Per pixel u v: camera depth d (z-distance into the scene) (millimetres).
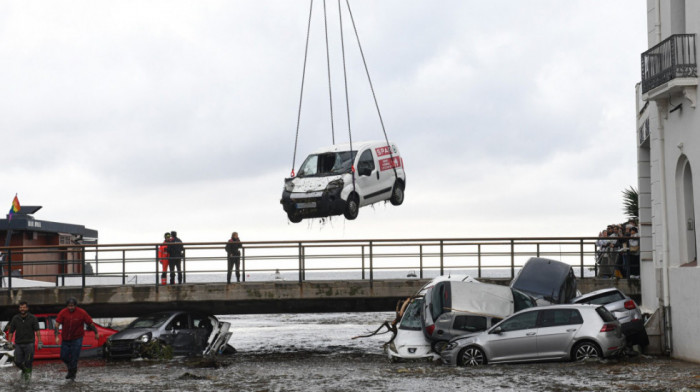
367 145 29672
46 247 27594
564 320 20234
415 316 24328
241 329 45688
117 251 27719
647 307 26422
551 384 16594
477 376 18203
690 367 19453
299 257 27875
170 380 19250
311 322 53156
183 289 27703
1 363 23812
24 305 18938
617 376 17672
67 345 18875
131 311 30656
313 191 27484
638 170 27672
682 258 22703
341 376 19641
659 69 22203
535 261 24938
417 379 18203
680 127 22172
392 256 27984
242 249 27844
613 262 29625
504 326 20516
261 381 18844
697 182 21125
